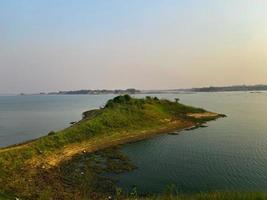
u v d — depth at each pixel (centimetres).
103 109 8831
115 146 6041
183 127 8381
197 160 4872
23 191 3241
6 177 3656
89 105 19975
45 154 4856
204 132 7631
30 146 4859
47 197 3075
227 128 8225
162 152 5503
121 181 3872
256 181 3766
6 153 4316
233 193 1809
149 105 9606
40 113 14125
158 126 8025
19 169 4041
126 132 7012
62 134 5759
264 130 7825
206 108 14475
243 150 5534
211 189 3491
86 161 4866
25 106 19888
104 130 6731
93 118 7306
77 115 12875
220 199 1720
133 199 2562
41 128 9006
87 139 6069
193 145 6081
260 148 5684
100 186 3669
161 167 4503
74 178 3950
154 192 3438
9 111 15550
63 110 15825
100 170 4362
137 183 3781
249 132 7538
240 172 4159
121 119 7631
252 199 1670
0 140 7012
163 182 3806
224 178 3909
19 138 7281
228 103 18275
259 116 11031
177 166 4541
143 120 8131
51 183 3669
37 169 4206
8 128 9062
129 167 4519
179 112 10106
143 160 4947
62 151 5209
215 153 5334
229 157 5025
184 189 3522
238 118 10438
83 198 3161
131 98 9881
